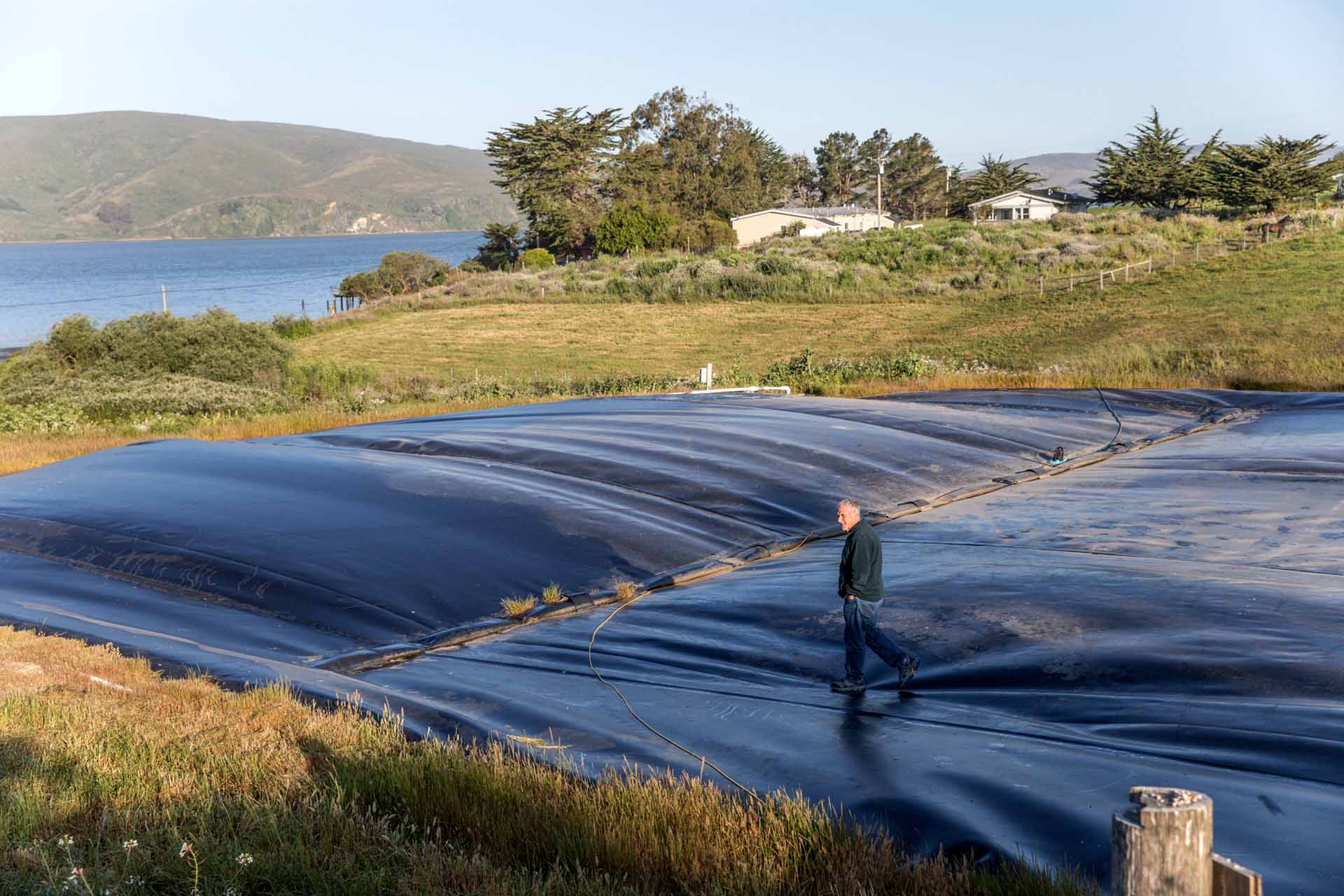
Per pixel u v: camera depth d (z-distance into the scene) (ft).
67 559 47.75
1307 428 77.15
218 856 18.31
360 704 28.73
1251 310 156.56
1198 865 11.35
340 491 57.31
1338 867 18.16
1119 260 219.82
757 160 502.79
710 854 18.74
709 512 56.80
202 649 35.09
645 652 36.50
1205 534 48.73
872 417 82.94
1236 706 26.91
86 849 19.04
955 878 17.62
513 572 46.50
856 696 30.53
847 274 233.96
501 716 29.07
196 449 69.56
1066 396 97.19
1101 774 22.97
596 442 70.85
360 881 17.76
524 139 398.21
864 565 30.07
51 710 26.48
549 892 17.63
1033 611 36.78
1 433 100.48
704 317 214.69
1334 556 43.52
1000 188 412.77
